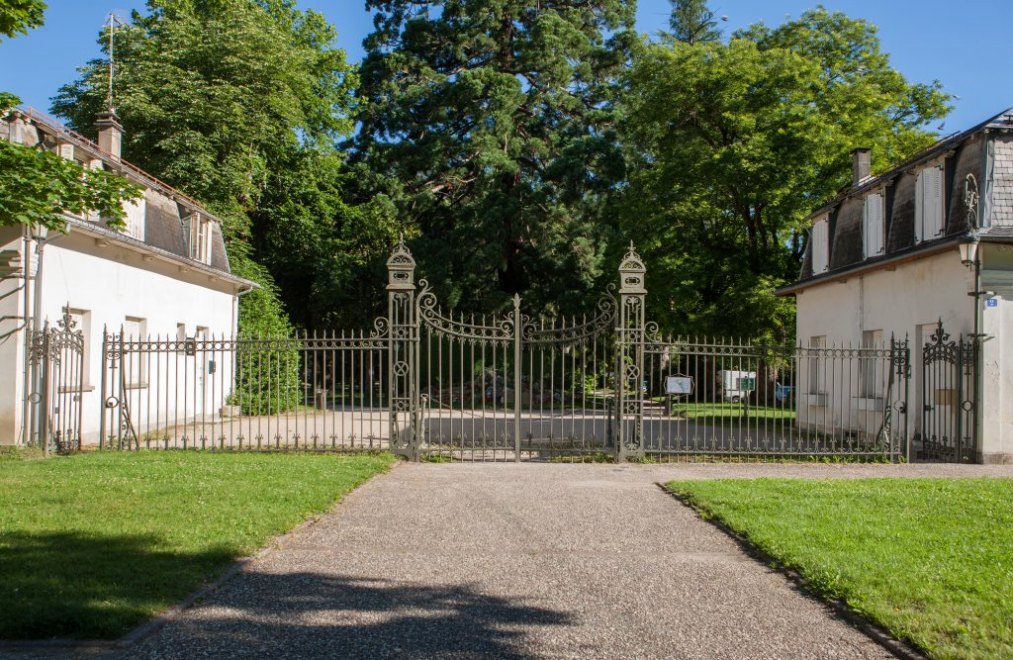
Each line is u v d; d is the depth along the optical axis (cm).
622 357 1269
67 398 1423
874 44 2788
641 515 851
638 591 589
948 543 689
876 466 1233
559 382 3170
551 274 3341
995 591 555
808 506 850
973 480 1044
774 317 2441
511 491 988
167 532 698
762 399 2983
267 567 637
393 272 1278
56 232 1339
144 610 507
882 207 1633
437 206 3531
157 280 1853
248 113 2827
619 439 1262
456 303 3159
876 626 509
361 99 3578
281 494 883
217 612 528
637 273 1276
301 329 3738
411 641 485
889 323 1584
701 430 1912
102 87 2681
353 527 784
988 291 1280
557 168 3136
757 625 520
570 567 650
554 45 3272
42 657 447
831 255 1892
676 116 2661
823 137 2303
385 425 1989
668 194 2600
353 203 3638
